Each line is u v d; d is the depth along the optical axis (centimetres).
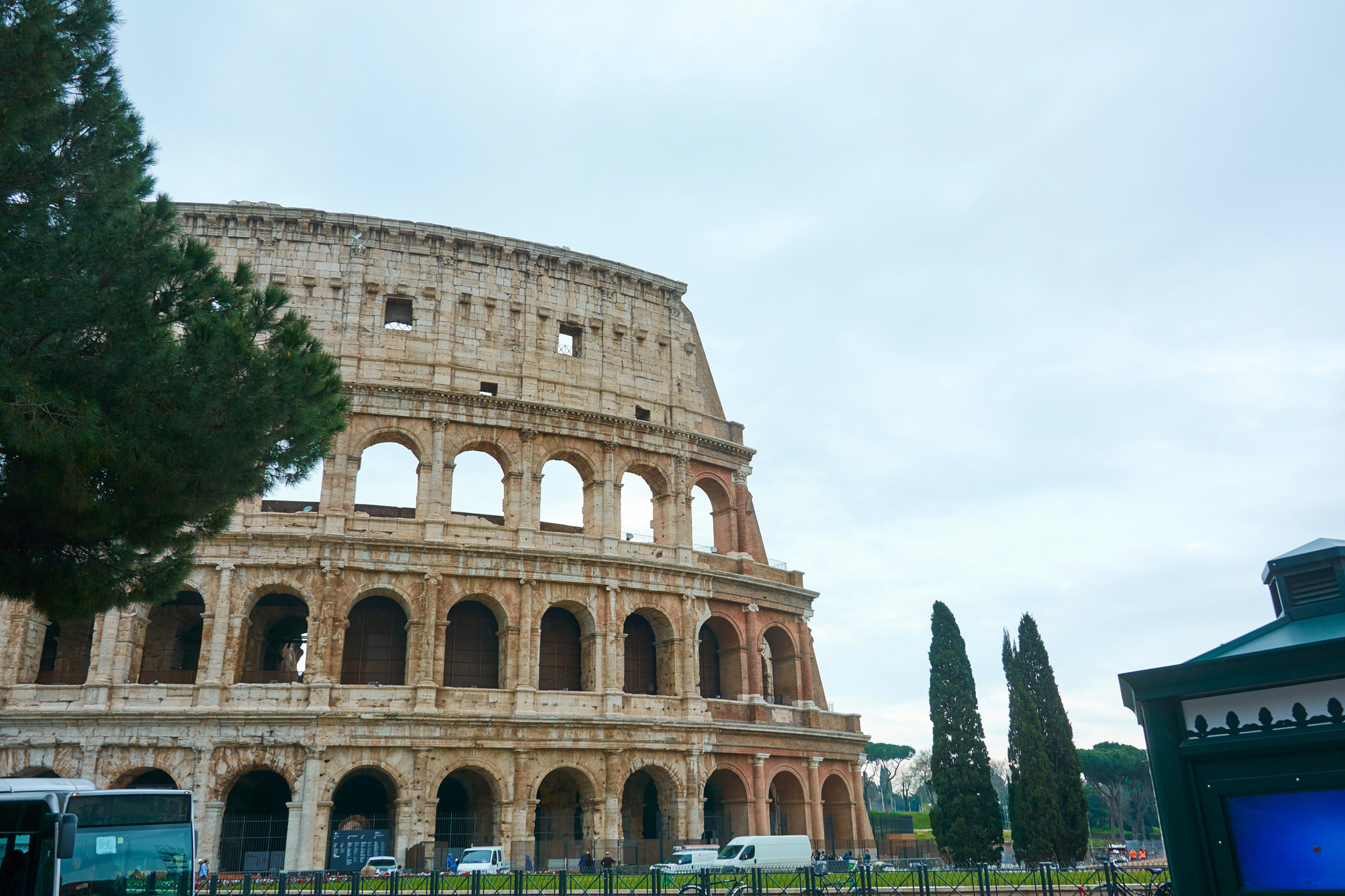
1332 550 1265
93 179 3034
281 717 6912
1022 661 9088
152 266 3059
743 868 6406
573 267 9012
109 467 2830
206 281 3278
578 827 7969
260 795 7619
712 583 8731
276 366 3170
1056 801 8494
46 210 2936
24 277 2770
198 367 2978
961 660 9231
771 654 9488
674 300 9569
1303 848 1096
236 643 7081
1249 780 1138
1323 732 1095
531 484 8200
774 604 9162
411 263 8425
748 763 8412
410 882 5378
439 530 7744
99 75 3089
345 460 7719
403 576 7531
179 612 7781
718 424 9606
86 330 2888
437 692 7338
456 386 8225
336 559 7362
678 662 8338
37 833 3028
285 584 7269
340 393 3641
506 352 8506
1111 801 17275
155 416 2884
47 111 2752
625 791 8481
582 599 8044
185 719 6788
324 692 7056
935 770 9006
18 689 6775
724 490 9444
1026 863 7406
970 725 8994
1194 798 1171
